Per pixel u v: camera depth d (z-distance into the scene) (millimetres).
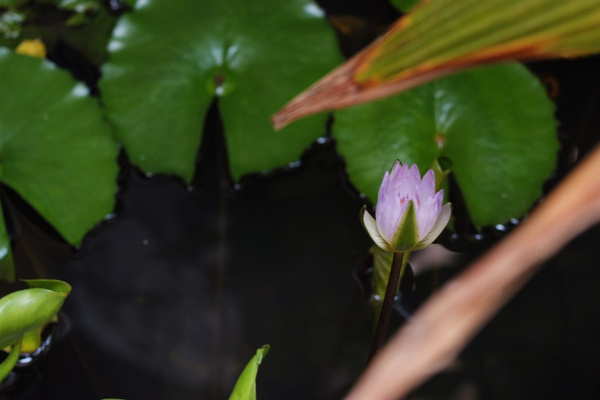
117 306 1826
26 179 1831
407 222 1647
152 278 1841
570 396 1778
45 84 1852
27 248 1842
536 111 1859
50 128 1843
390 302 1709
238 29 1882
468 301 509
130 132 1857
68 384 1785
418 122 1858
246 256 1854
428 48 1088
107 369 1796
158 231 1863
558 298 1822
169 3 1884
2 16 1958
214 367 1801
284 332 1816
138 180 1889
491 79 1868
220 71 1879
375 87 1195
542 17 938
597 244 1847
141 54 1873
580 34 915
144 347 1809
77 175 1838
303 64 1876
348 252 1854
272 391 1787
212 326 1820
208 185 1885
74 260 1844
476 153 1852
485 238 1854
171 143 1861
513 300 1822
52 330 1809
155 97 1866
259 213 1876
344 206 1877
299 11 1887
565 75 1946
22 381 1783
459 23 1040
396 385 511
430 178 1656
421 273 1834
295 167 1893
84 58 1950
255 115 1865
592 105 1926
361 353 1803
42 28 1964
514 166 1847
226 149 1896
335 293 1834
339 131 1860
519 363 1794
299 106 1302
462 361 1795
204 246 1858
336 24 1974
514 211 1842
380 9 1982
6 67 1849
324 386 1788
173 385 1792
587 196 496
